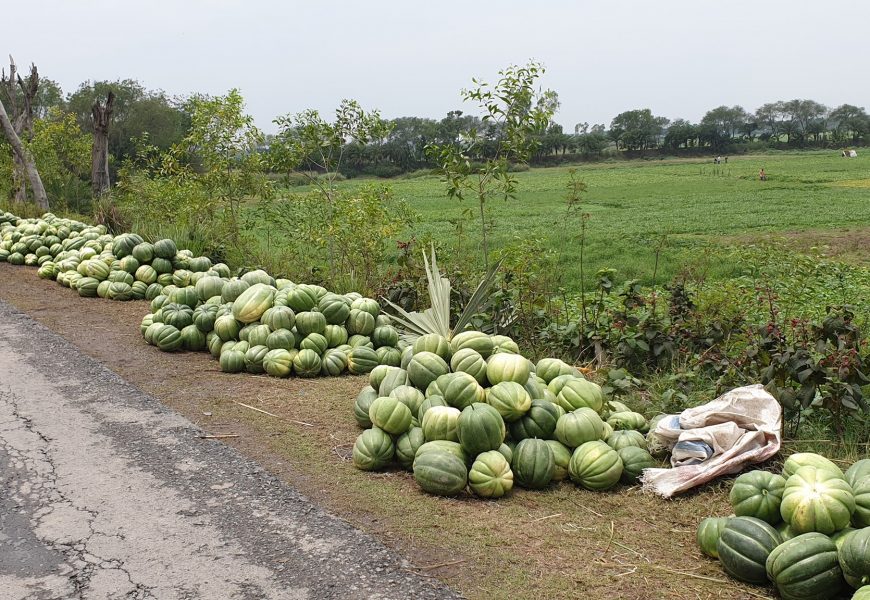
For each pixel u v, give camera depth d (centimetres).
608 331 1001
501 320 1068
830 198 5572
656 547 546
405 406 689
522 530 562
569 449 671
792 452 699
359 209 1348
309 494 616
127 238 1480
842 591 471
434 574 495
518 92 1116
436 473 620
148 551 524
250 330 995
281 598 469
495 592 473
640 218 4388
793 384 798
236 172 1656
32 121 2898
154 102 6738
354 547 528
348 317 1005
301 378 955
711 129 16825
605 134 18588
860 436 743
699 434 654
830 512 496
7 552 523
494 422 642
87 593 475
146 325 1120
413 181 10062
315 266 1383
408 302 1190
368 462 671
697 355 941
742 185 7619
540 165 14412
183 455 690
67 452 693
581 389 720
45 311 1288
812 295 1380
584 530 569
